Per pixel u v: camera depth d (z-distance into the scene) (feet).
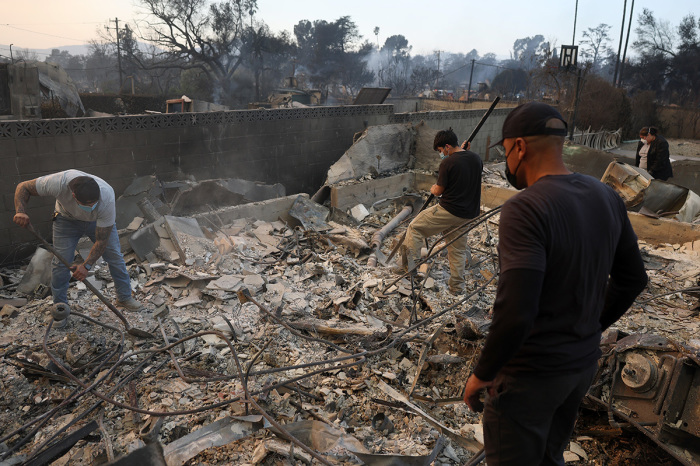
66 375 11.27
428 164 30.94
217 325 13.96
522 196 4.97
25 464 8.67
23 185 12.53
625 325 14.93
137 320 14.15
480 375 5.05
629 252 5.58
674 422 8.18
